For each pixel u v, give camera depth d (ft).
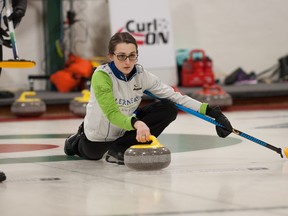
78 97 56.80
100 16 70.33
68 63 65.72
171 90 26.23
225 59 74.23
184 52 70.85
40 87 68.59
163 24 67.36
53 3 66.95
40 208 18.24
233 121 47.55
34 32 68.03
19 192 20.71
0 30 30.76
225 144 33.19
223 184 21.44
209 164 26.11
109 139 26.48
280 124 44.34
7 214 17.60
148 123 26.40
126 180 22.56
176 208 17.84
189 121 48.75
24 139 37.91
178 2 72.74
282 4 74.90
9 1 31.40
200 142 34.40
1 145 34.63
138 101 25.84
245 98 64.03
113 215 17.13
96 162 27.35
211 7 73.51
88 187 21.38
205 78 68.18
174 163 26.50
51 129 44.62
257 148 31.22
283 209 17.61
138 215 17.06
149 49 67.05
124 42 24.03
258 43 74.79
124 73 24.56
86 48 70.08
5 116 58.18
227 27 73.97
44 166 26.48
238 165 25.71
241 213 17.15
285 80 73.31
